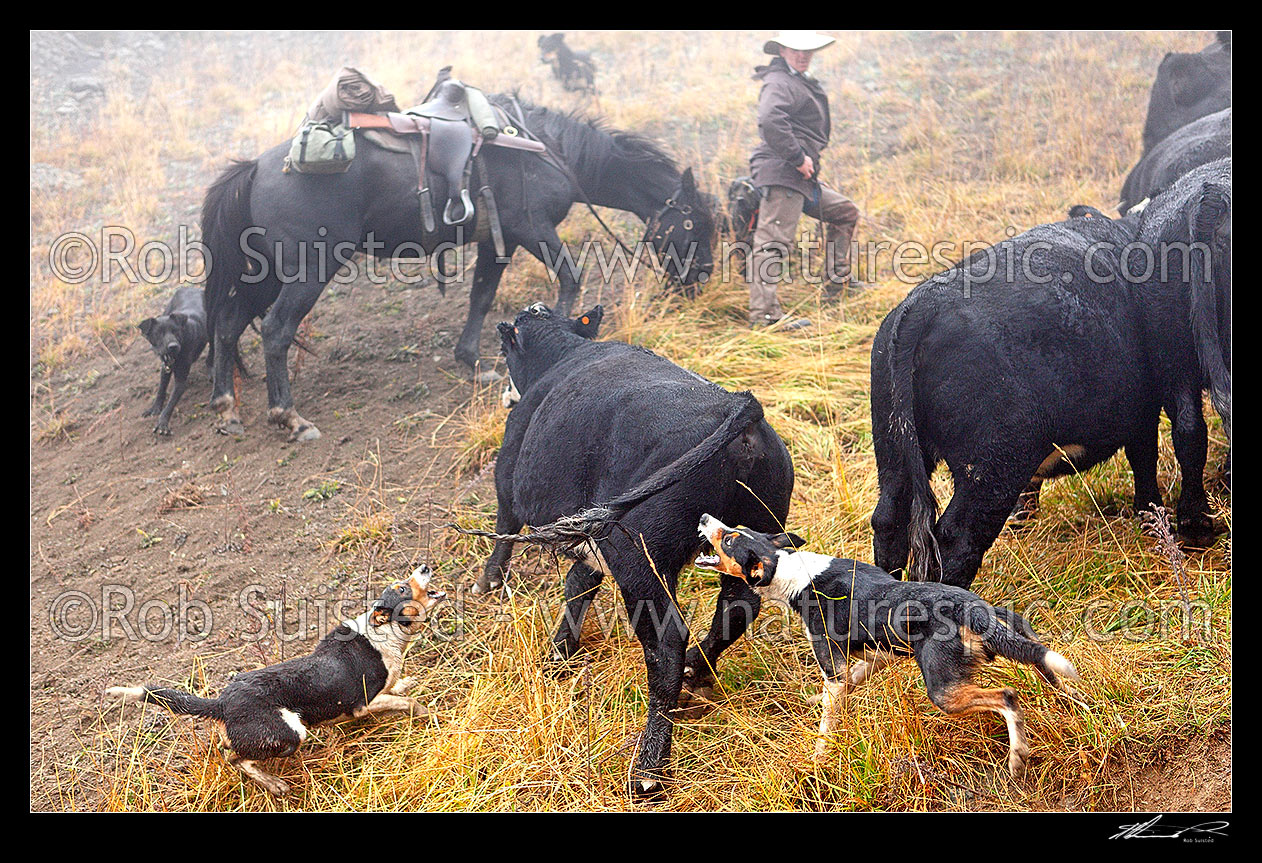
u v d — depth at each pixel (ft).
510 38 42.29
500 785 13.26
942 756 12.67
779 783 12.62
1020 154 30.32
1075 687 12.72
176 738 14.94
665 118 35.19
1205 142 19.36
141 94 41.73
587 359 15.12
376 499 19.62
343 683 13.80
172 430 22.94
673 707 12.87
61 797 14.08
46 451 22.89
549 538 12.07
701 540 12.79
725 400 13.05
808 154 24.02
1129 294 13.97
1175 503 16.06
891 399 13.74
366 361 24.43
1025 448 13.26
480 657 15.76
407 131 21.22
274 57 44.37
